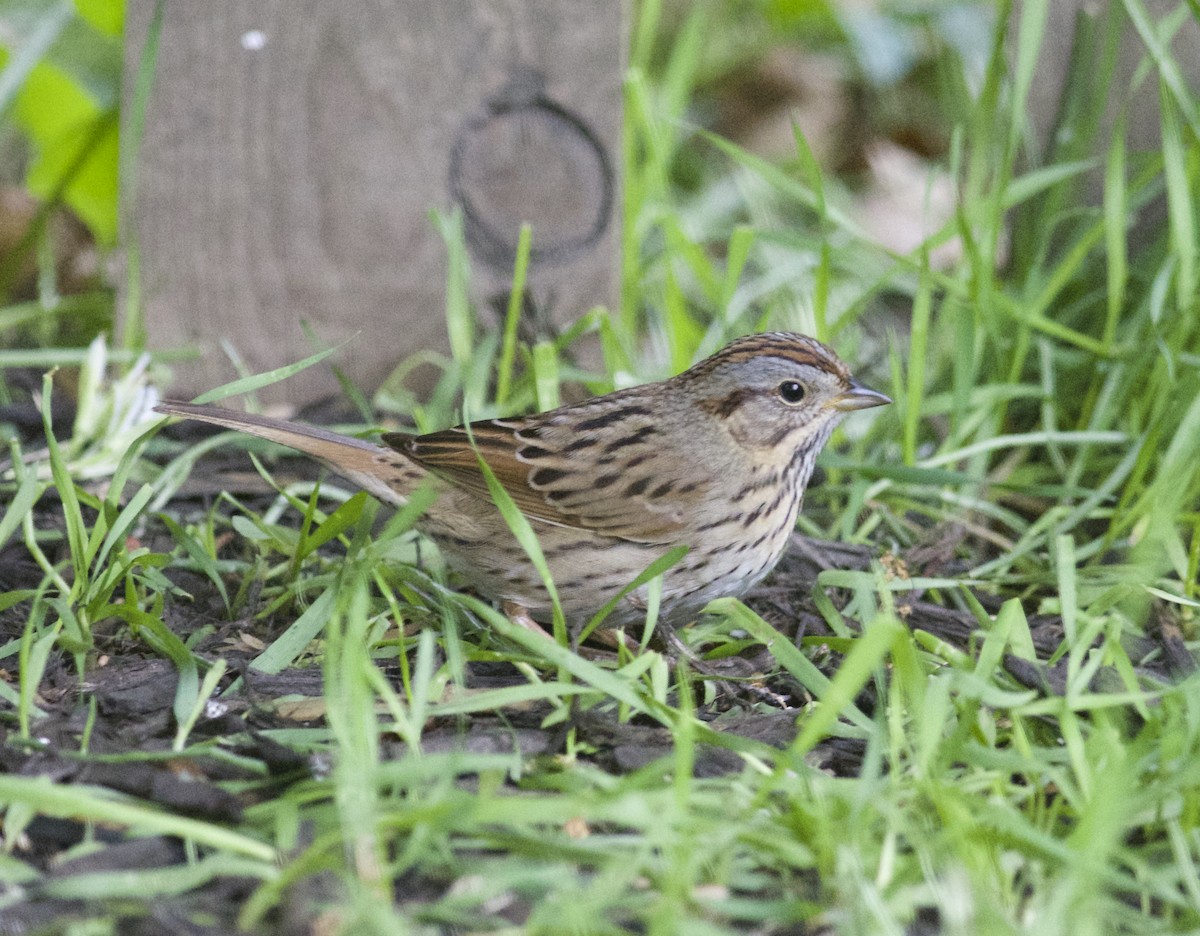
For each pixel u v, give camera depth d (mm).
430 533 9367
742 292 13391
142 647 8586
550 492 9055
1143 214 12336
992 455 11578
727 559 9234
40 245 13578
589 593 9250
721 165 16969
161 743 7566
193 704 7707
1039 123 12680
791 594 9852
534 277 12156
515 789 7219
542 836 6652
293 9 11680
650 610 8258
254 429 9281
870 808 6738
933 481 10297
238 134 11867
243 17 11680
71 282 14430
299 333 12180
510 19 11797
